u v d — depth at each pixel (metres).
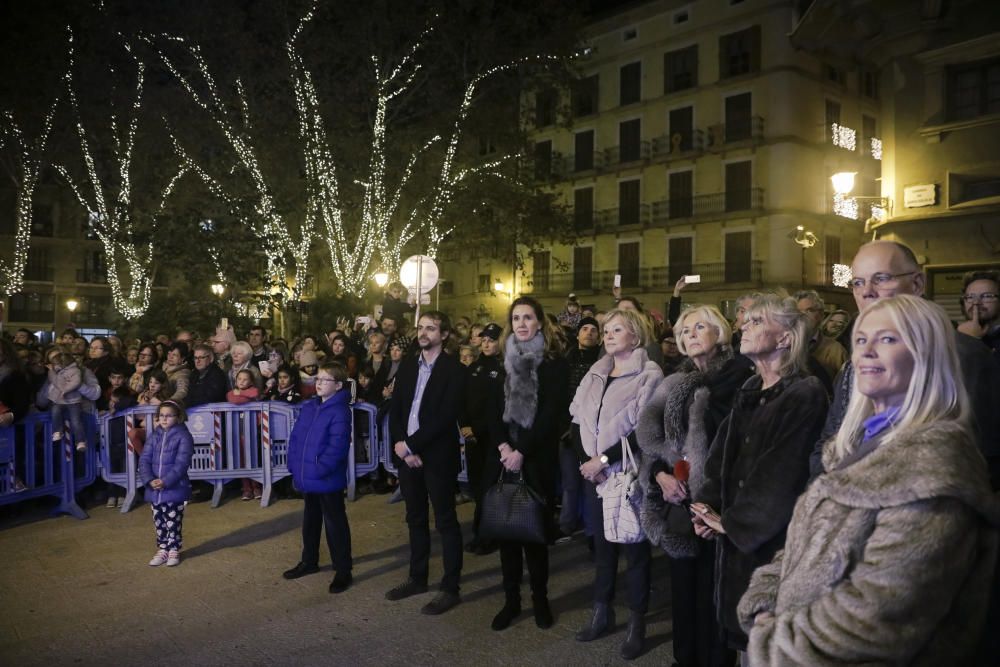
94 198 31.25
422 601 5.10
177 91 22.75
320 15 21.23
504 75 23.48
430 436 5.00
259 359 11.41
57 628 4.68
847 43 13.02
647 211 35.31
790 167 31.30
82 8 22.27
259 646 4.39
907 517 1.60
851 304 33.69
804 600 1.74
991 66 11.70
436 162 25.14
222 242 20.38
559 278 38.34
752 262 32.19
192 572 5.77
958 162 11.95
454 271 42.44
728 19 32.47
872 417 1.94
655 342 5.50
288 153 22.17
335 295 18.88
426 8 21.89
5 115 26.56
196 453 7.98
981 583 1.62
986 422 2.81
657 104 34.81
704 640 3.80
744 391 3.12
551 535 4.64
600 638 4.45
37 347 11.85
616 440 4.26
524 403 4.59
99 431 8.02
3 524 7.30
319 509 5.68
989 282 4.34
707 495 3.13
